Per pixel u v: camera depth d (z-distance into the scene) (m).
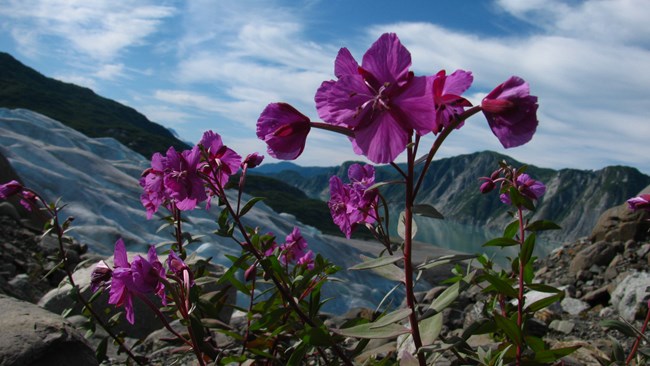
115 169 17.41
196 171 2.90
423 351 2.14
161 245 3.79
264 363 3.37
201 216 15.40
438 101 2.04
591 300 8.09
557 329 6.01
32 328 3.44
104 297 6.04
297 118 2.33
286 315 3.29
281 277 3.00
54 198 13.48
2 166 11.95
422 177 2.13
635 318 6.84
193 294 2.81
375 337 2.22
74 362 3.43
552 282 10.45
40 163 14.94
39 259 6.07
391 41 2.02
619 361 2.73
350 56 2.11
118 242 2.70
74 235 11.91
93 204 13.91
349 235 3.09
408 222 2.19
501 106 1.96
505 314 3.35
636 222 11.22
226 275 2.87
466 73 2.06
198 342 2.77
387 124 2.02
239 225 2.89
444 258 2.26
